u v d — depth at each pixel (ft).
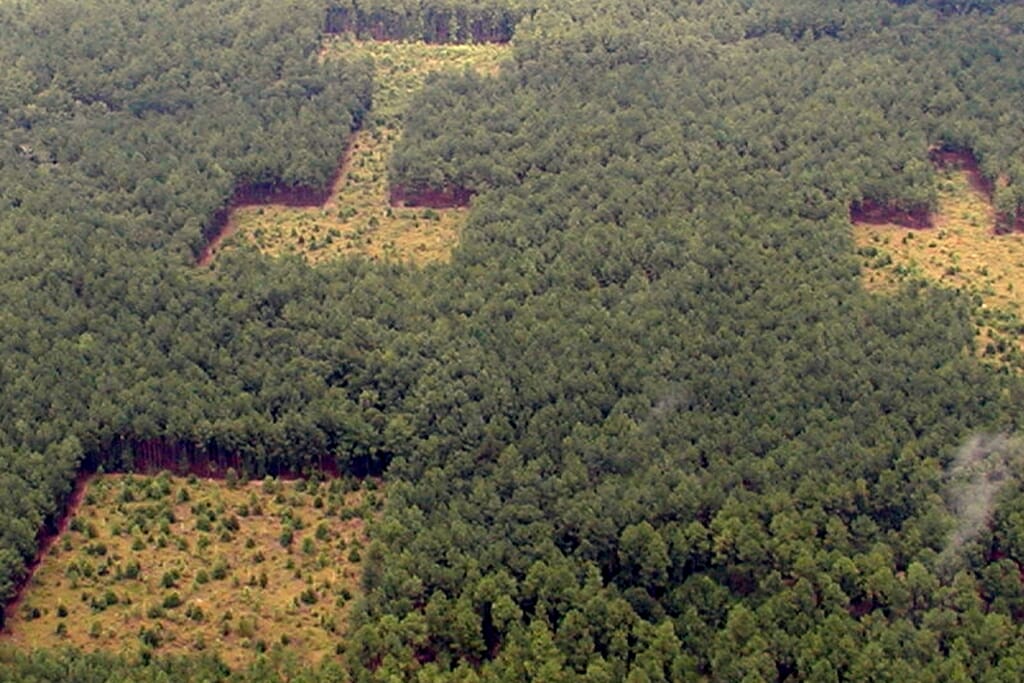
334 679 377.50
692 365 467.52
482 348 479.41
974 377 463.01
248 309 504.84
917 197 563.48
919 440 437.99
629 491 421.18
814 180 558.56
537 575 399.44
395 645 385.29
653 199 545.44
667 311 492.54
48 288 503.20
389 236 572.51
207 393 469.57
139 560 431.02
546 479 428.97
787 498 417.08
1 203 547.08
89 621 408.26
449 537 411.54
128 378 472.85
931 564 403.34
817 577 398.21
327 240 568.00
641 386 461.78
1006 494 420.77
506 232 535.60
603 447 436.76
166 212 554.05
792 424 444.55
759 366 465.88
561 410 453.58
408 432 455.22
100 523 444.55
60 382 468.34
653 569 407.03
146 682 369.71
